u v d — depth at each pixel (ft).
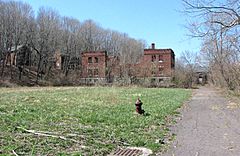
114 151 29.86
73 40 285.84
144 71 226.38
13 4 238.48
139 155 28.76
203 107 78.48
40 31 249.75
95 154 28.30
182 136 38.32
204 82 275.59
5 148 27.99
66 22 281.33
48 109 59.41
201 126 46.68
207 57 171.42
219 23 53.16
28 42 246.27
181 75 227.61
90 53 256.93
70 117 49.55
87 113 54.75
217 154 29.43
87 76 253.65
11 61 247.29
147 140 34.63
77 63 278.26
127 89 165.07
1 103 69.82
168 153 29.76
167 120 52.19
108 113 55.83
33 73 242.99
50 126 40.68
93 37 305.73
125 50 303.68
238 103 87.25
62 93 118.52
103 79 234.58
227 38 73.97
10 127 37.86
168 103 82.33
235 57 112.06
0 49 229.45
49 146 29.84
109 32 317.63
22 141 31.17
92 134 36.78
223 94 135.74
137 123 45.93
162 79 233.96
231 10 51.08
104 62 251.60
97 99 89.56
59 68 264.72
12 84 193.36
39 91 132.67
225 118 56.59
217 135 39.06
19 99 83.82
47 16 257.96
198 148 31.81
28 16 246.27
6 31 231.50
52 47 258.98
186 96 120.47
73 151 28.68
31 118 46.44
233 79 126.00
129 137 35.83
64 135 35.24
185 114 62.85
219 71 150.92
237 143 34.24
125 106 69.10
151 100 89.92
